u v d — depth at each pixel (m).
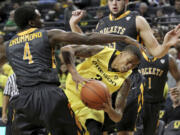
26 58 4.98
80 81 4.93
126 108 6.64
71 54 5.03
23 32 5.16
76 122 5.12
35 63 4.94
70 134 5.00
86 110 5.74
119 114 5.15
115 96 5.85
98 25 7.05
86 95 4.80
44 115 4.83
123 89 5.59
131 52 5.45
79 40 4.86
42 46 4.95
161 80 8.22
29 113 4.92
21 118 5.02
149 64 8.16
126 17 6.73
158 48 6.10
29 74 4.95
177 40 5.12
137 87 6.72
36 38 5.00
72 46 5.26
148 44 6.38
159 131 8.64
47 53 4.97
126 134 6.80
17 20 5.25
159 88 8.23
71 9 14.83
